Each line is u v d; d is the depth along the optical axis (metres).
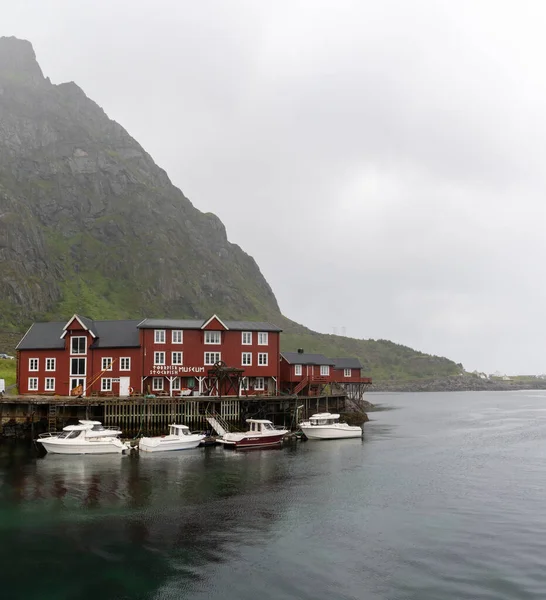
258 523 31.92
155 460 50.56
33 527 30.94
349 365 107.56
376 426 87.62
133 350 71.44
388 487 40.88
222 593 23.36
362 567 25.89
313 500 36.94
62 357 73.25
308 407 81.88
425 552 27.69
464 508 35.31
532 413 117.88
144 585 24.06
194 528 30.97
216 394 73.12
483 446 62.94
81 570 25.48
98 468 46.44
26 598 22.95
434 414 115.06
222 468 47.12
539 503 36.62
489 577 24.83
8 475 43.41
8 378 92.44
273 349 77.06
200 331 73.38
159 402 62.84
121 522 31.88
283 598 22.92
